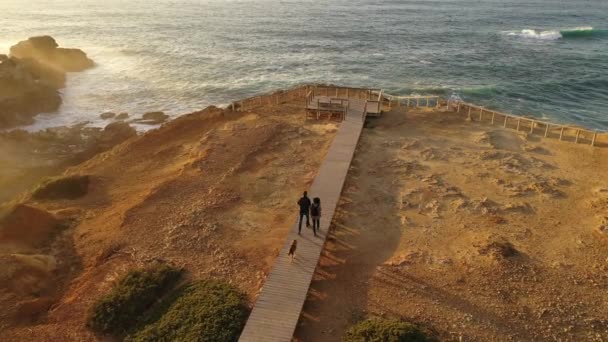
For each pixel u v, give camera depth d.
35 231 20.47
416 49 68.06
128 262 17.80
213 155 26.28
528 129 30.31
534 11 107.88
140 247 18.64
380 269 16.84
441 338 13.85
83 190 25.25
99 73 58.50
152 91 50.62
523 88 47.62
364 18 100.31
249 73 56.56
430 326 14.26
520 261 17.17
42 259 18.20
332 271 16.83
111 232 20.06
